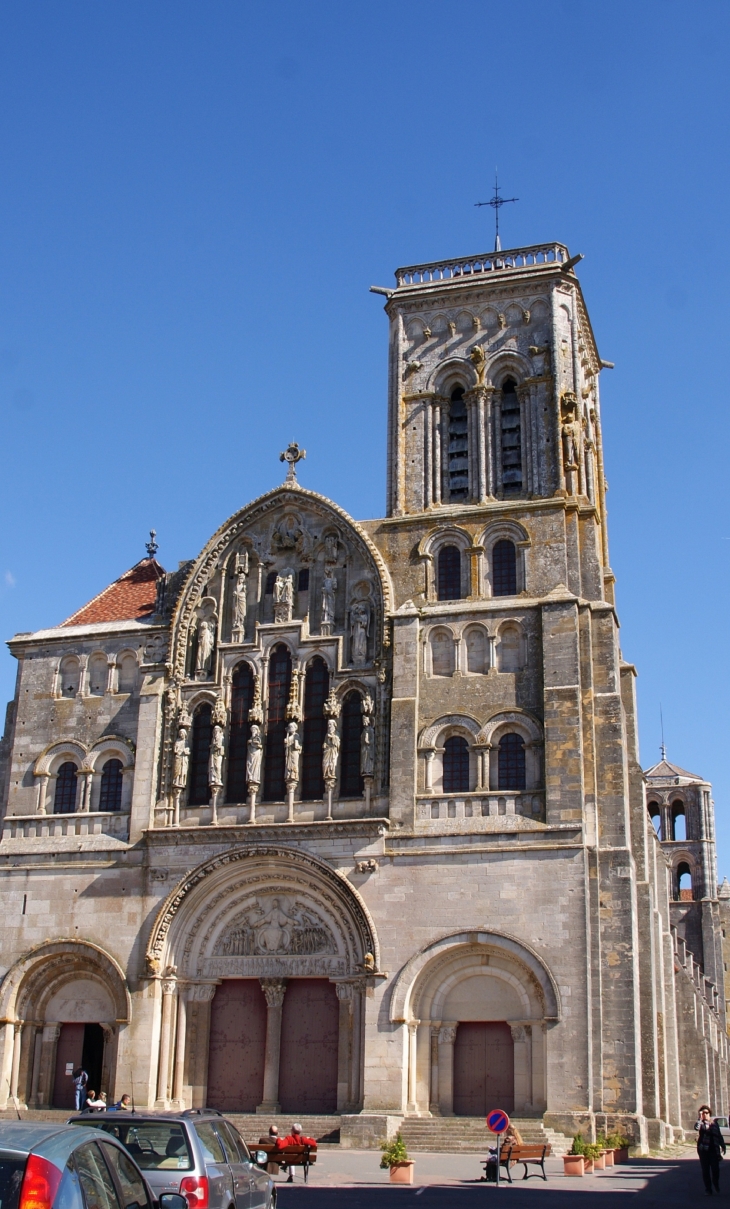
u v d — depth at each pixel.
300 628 61.38
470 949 53.00
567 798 53.94
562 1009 50.75
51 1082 58.19
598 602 59.09
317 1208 31.88
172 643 63.06
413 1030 52.66
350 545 62.69
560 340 64.31
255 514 64.81
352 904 54.62
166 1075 55.50
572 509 60.50
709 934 120.06
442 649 59.25
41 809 62.53
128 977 56.94
